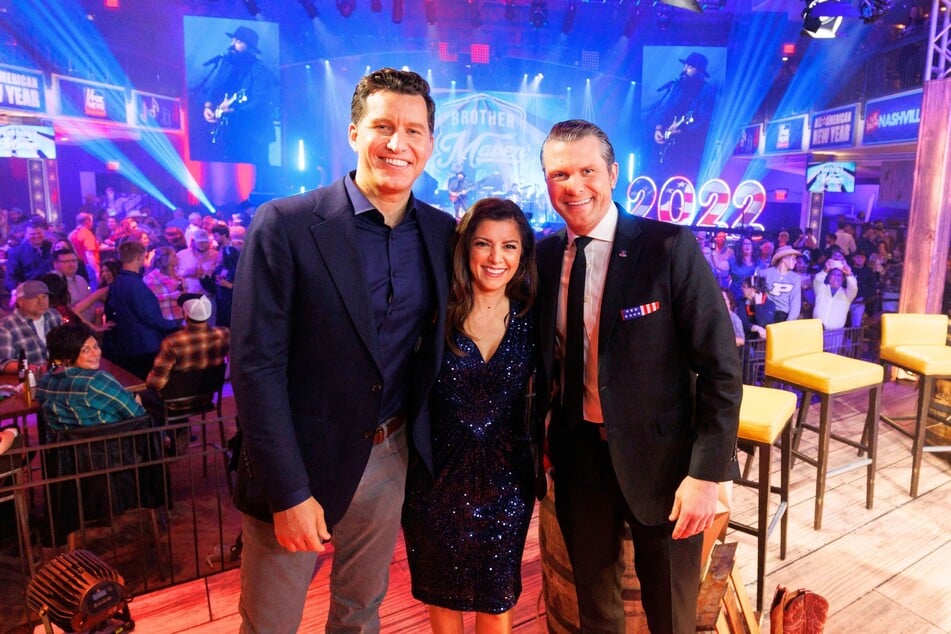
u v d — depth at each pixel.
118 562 3.28
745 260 8.62
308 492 1.51
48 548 3.33
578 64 14.35
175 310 7.46
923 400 3.67
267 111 12.26
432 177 14.84
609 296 1.73
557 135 1.74
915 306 5.95
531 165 14.92
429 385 1.71
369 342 1.54
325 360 1.53
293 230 1.48
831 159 11.37
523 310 1.90
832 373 3.33
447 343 1.84
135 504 3.17
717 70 13.00
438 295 1.67
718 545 2.31
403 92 1.50
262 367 1.46
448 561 1.95
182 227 10.84
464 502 1.92
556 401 1.99
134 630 2.60
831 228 11.80
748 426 2.65
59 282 5.79
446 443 1.89
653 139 13.67
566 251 1.88
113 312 5.41
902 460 4.27
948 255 6.12
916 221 5.89
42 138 10.73
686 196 13.73
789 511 3.58
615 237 1.76
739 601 2.32
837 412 5.23
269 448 1.45
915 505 3.65
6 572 3.09
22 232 9.05
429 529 1.94
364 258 1.56
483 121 14.64
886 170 10.88
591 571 1.95
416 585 2.01
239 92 12.01
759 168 13.23
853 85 11.46
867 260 9.08
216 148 12.17
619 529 1.93
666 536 1.80
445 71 14.31
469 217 1.76
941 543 3.24
